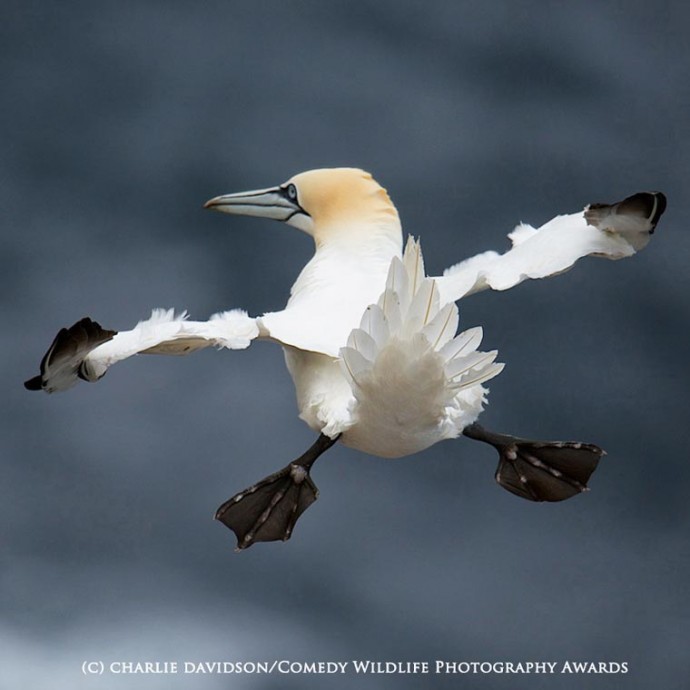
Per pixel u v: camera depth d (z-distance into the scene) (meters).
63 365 9.70
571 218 10.97
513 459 11.71
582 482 11.63
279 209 12.70
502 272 10.73
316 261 11.56
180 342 10.09
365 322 9.80
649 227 10.39
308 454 11.08
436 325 9.71
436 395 10.04
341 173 12.11
